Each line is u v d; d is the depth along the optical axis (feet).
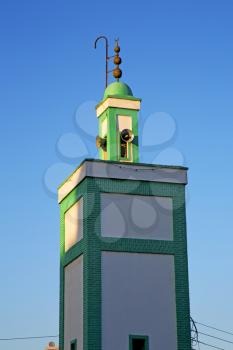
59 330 193.57
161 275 182.19
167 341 177.17
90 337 172.45
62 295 195.00
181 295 181.57
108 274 178.60
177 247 185.37
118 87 202.59
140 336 175.63
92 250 179.32
